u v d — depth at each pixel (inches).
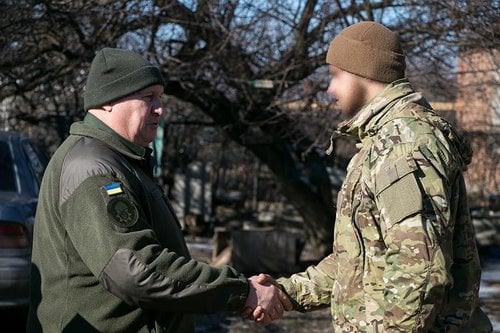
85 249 89.0
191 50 355.9
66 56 340.8
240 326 264.7
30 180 229.5
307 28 343.9
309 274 112.9
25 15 290.2
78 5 306.0
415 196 85.5
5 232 202.8
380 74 97.0
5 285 199.9
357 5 323.9
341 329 95.0
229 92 384.2
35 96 392.5
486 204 619.2
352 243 93.7
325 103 358.3
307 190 434.9
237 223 667.4
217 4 328.8
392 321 85.4
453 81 371.9
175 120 492.1
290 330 260.4
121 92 97.7
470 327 97.3
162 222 98.3
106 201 89.3
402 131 90.2
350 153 426.6
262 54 350.9
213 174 773.3
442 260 84.9
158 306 89.8
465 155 96.9
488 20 279.4
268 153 422.3
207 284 91.6
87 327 91.8
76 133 98.7
